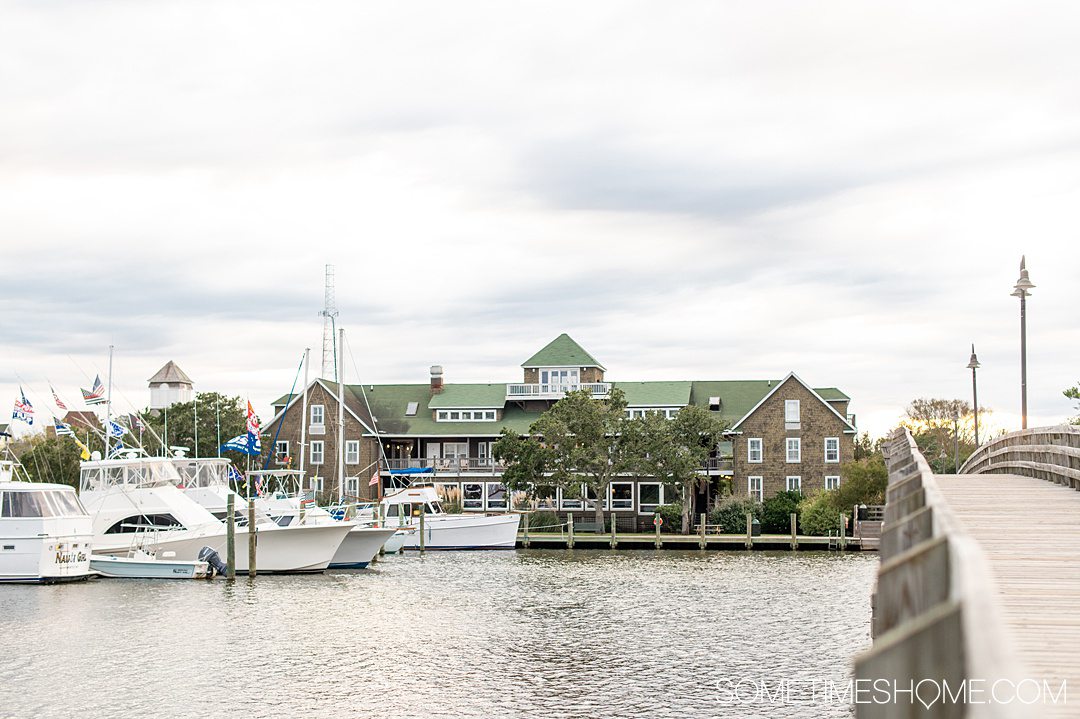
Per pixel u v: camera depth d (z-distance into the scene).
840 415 90.75
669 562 65.50
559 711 26.42
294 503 69.06
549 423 83.44
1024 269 42.06
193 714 26.34
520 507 87.56
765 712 26.16
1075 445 26.05
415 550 75.31
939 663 3.58
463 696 28.06
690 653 33.94
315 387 96.94
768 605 44.91
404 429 99.06
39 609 42.34
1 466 52.31
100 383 58.50
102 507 54.72
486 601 46.31
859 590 50.06
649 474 86.44
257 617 41.12
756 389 98.44
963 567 3.79
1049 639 11.86
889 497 10.24
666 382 100.19
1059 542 17.72
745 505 84.00
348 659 32.97
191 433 91.88
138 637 36.53
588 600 46.72
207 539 54.47
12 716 26.19
